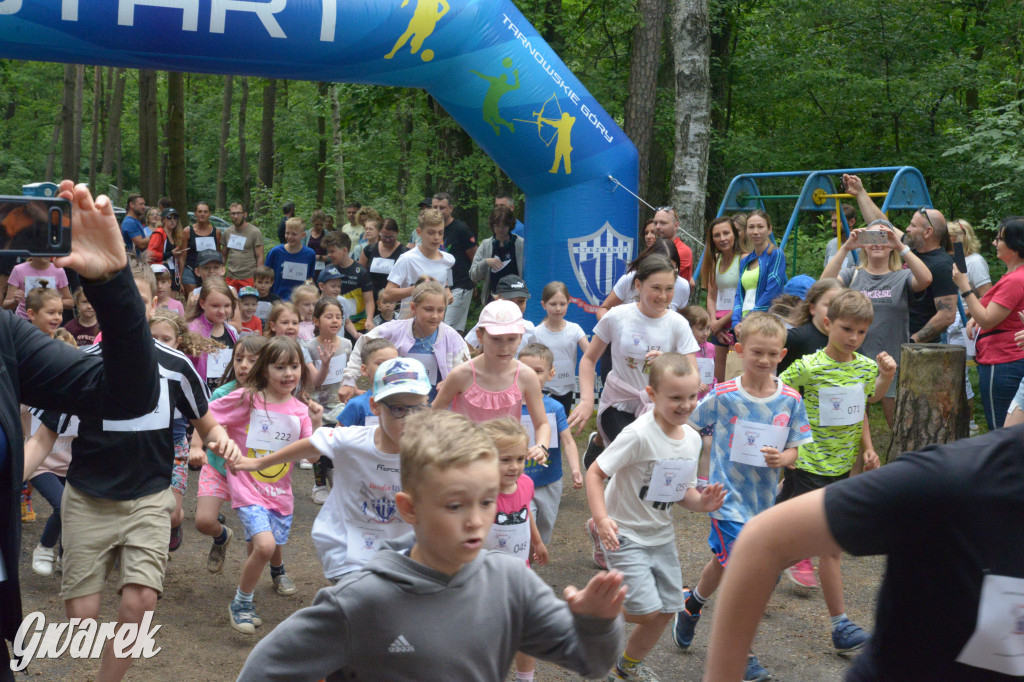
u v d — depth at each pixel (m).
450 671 2.12
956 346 6.74
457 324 10.93
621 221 9.94
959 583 1.61
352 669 2.14
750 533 1.77
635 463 4.13
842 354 5.13
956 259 8.02
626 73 17.36
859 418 5.17
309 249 12.16
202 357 6.97
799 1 16.92
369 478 3.80
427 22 8.62
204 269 9.33
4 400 2.16
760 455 4.62
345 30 8.34
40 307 5.93
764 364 4.58
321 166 22.03
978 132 11.60
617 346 5.90
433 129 16.83
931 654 1.68
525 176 9.81
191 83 47.56
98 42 7.86
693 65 11.65
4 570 2.17
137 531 4.02
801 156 17.47
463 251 10.95
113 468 4.02
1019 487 1.57
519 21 9.27
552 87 9.41
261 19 8.10
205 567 5.98
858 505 1.66
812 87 16.97
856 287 7.47
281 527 5.06
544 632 2.23
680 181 11.80
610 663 2.15
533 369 5.25
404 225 21.91
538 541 4.40
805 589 5.64
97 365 2.28
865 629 5.11
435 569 2.14
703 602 4.74
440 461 2.04
